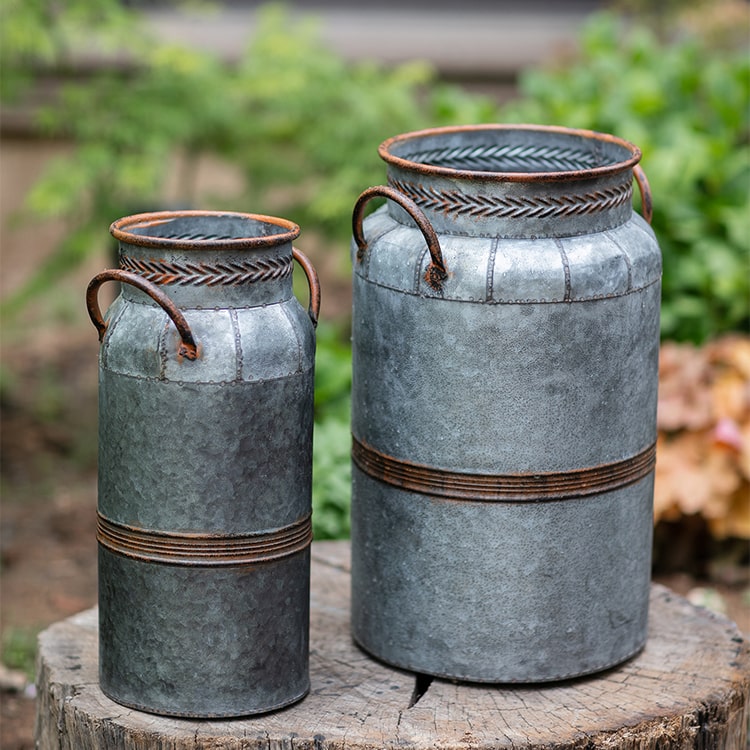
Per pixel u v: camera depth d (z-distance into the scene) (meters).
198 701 3.24
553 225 3.19
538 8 9.70
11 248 9.62
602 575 3.40
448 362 3.22
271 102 7.46
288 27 8.06
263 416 3.11
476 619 3.37
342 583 4.12
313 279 3.24
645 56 7.43
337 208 7.21
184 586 3.16
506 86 9.70
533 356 3.19
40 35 6.85
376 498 3.44
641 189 3.56
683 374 5.92
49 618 5.79
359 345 3.44
